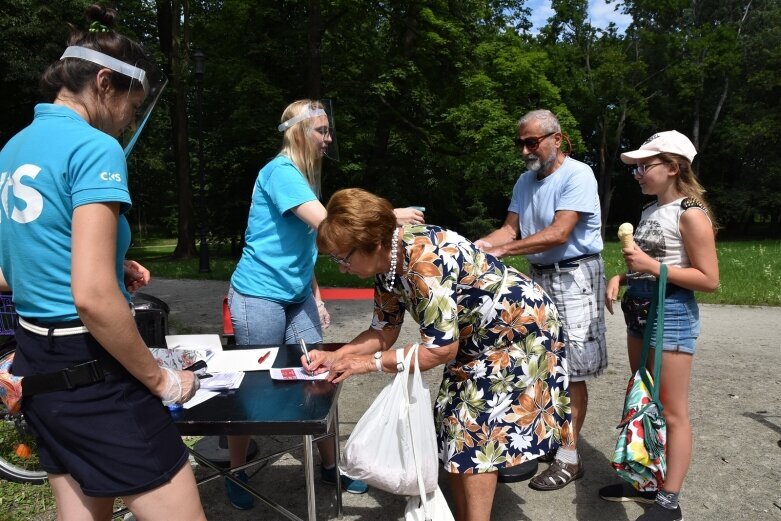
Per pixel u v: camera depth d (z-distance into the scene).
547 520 2.76
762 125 28.12
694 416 3.96
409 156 22.83
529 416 2.18
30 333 1.50
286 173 2.64
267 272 2.76
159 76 1.73
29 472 3.12
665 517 2.42
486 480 2.20
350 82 18.44
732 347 5.75
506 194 20.84
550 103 19.42
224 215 19.91
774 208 32.81
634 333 2.65
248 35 18.00
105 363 1.49
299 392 2.14
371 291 5.43
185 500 1.59
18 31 13.52
